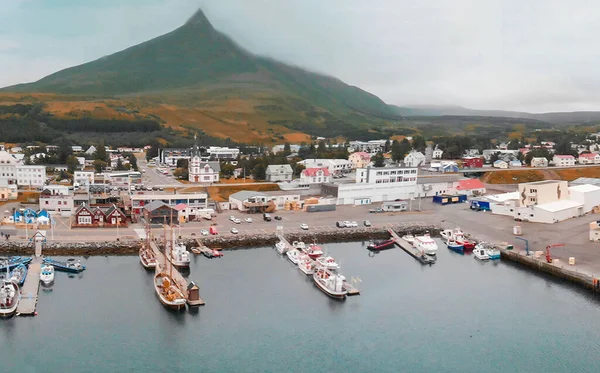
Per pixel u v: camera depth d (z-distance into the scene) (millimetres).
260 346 79562
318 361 75812
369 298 97750
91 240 124000
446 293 100500
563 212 156875
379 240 139375
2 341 78875
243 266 114500
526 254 119750
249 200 162625
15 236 125688
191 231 136375
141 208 152500
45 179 193750
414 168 196625
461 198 195250
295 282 105375
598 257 117062
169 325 85250
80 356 75562
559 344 81000
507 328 86062
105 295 95938
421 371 73750
